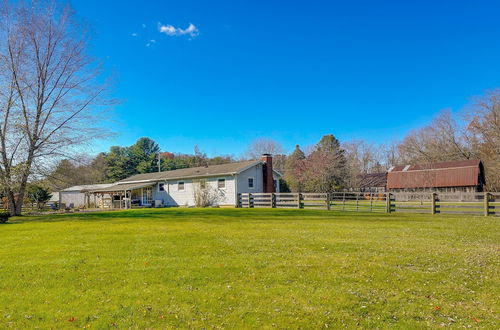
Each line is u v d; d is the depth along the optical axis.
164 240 9.67
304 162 45.50
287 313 4.57
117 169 57.50
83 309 4.71
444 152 45.19
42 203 31.44
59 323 4.29
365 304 4.86
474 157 42.62
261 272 6.35
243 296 5.17
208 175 27.86
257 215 17.27
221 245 8.89
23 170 18.59
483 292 5.31
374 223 13.74
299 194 22.66
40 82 19.42
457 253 7.80
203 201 27.91
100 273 6.34
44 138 19.17
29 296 5.20
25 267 6.78
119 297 5.14
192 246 8.77
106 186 36.69
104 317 4.46
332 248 8.43
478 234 10.67
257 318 4.43
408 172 40.38
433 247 8.52
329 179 40.75
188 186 29.88
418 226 12.71
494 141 35.94
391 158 62.28
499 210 16.31
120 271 6.46
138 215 17.66
